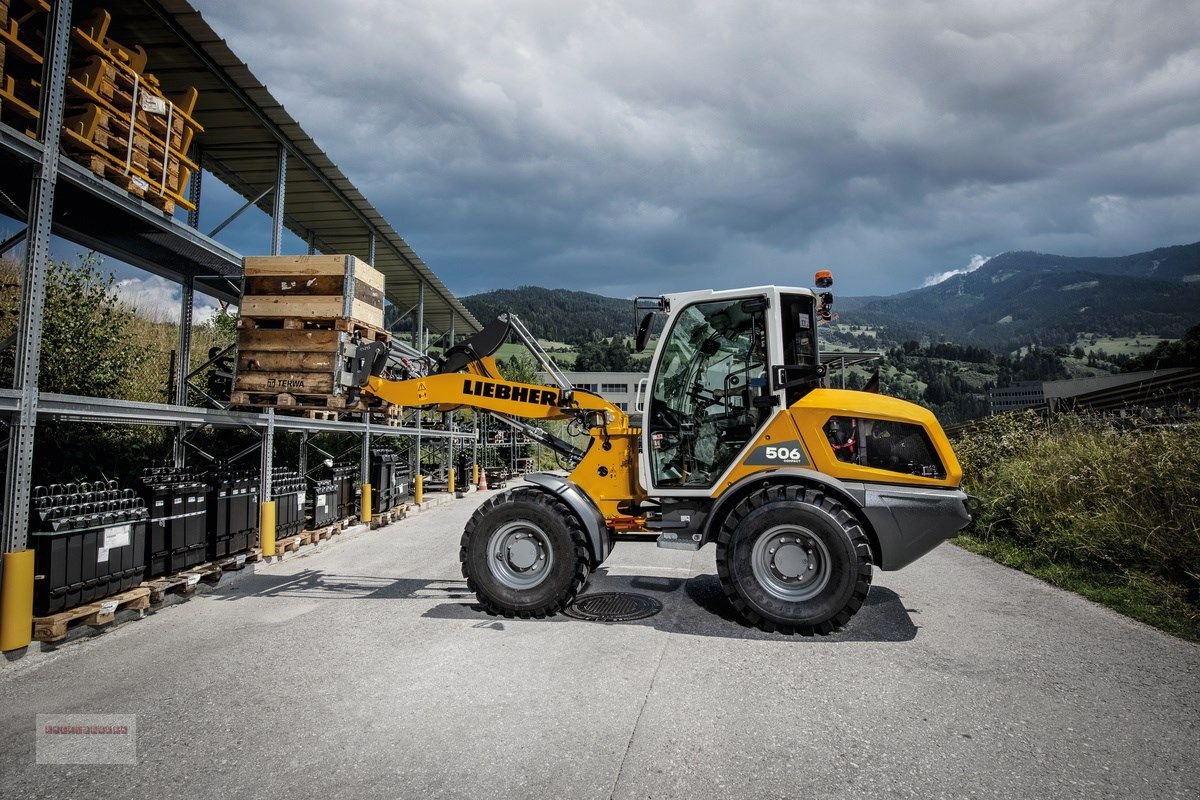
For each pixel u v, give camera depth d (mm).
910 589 6047
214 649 4434
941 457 4934
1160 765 2760
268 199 10852
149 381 11055
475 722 3184
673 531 5387
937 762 2783
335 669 3986
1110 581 6004
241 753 2893
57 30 4645
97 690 3699
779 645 4430
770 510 4738
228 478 7355
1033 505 8016
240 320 6707
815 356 5539
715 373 5648
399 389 6270
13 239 4629
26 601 4277
